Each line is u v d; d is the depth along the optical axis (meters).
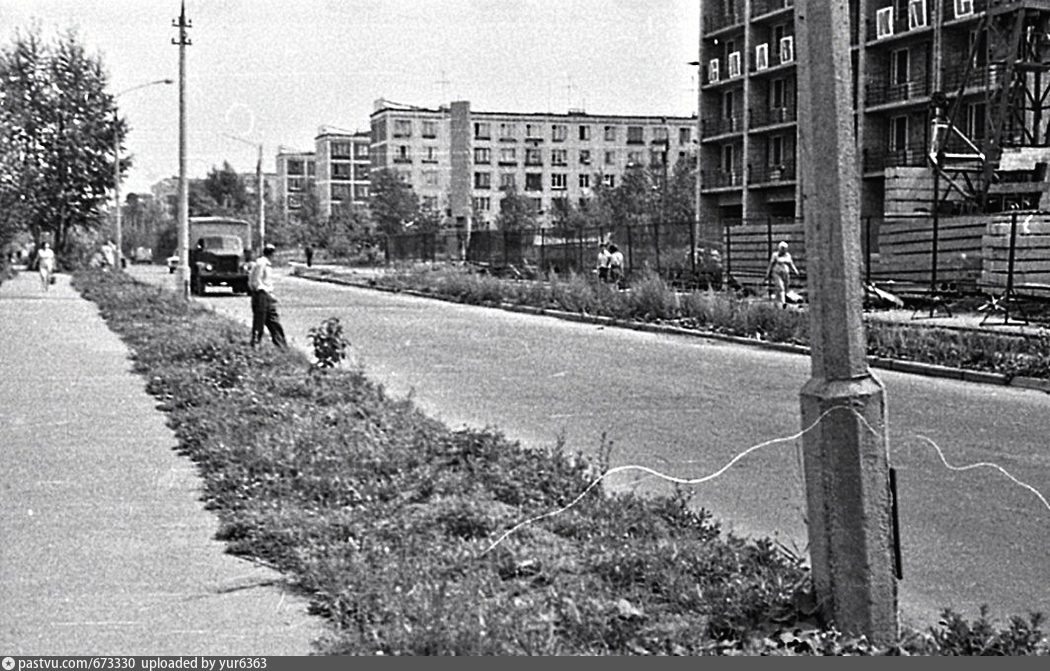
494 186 107.88
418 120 108.88
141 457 9.41
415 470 8.28
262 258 18.69
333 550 6.29
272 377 13.71
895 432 11.88
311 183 130.50
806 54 4.99
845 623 4.97
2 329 23.12
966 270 31.62
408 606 5.24
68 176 60.56
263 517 7.05
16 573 6.11
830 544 5.00
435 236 63.56
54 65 60.50
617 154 109.75
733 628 5.11
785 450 10.55
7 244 51.97
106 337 21.33
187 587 5.88
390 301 38.44
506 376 16.70
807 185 5.03
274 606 5.58
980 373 17.02
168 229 91.31
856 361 4.98
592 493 7.76
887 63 47.78
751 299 28.45
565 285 33.81
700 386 15.66
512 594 5.62
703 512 7.29
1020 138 39.81
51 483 8.39
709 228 53.12
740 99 58.03
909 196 39.50
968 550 7.14
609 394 14.70
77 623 5.33
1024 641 4.89
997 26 39.88
